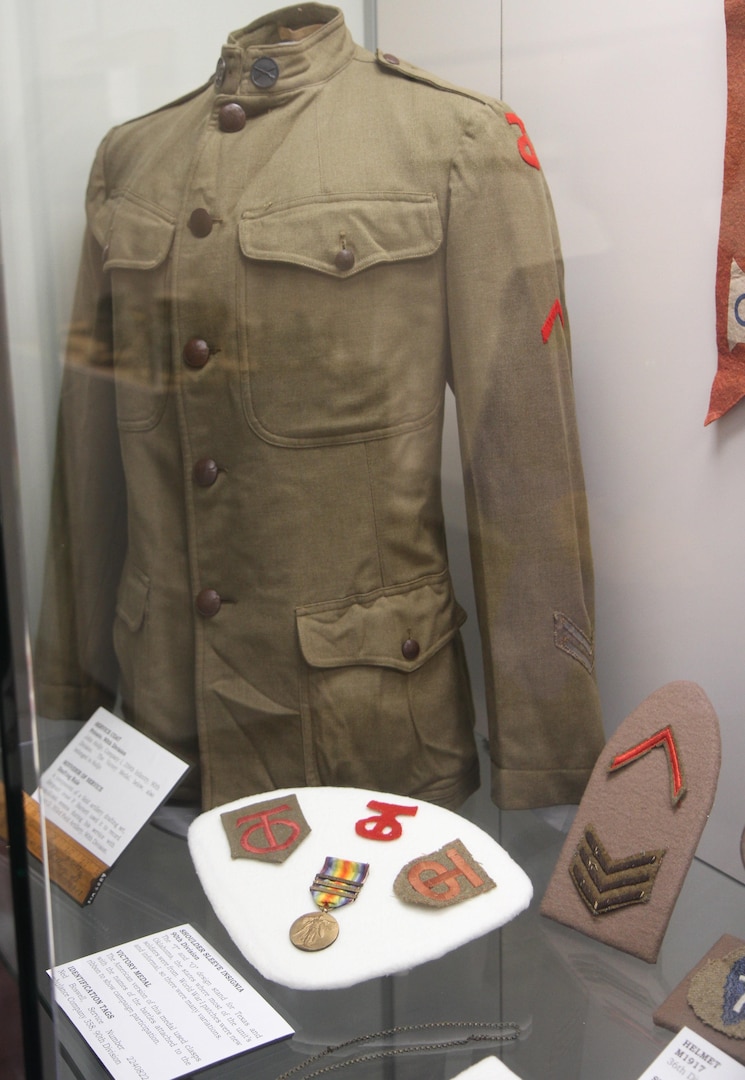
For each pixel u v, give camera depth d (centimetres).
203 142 89
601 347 90
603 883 80
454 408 92
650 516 89
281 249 87
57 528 83
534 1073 73
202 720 97
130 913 85
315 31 89
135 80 91
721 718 87
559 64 86
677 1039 72
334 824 91
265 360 89
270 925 81
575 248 89
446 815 92
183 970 80
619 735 86
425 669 97
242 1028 75
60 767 81
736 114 76
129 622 99
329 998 77
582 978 80
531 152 88
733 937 77
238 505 92
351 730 94
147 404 94
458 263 88
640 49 81
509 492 92
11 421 64
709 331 82
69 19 85
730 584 84
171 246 89
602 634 95
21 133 84
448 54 90
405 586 95
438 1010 78
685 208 81
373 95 90
